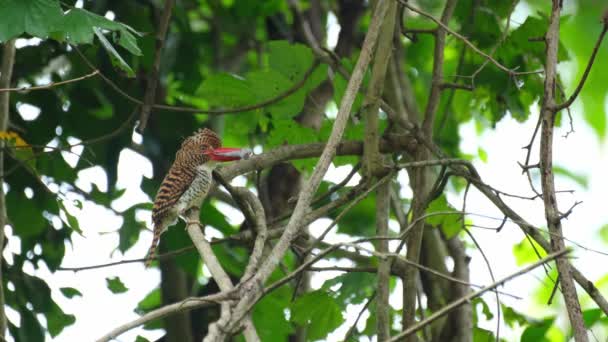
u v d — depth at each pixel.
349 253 13.50
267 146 12.73
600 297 8.98
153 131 13.70
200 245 8.69
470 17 13.02
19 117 13.38
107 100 14.05
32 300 12.57
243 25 17.11
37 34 8.79
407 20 16.11
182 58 14.59
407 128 11.24
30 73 13.36
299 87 11.92
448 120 16.47
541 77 13.08
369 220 16.23
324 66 12.15
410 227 8.41
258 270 8.03
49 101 13.44
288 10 16.92
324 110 14.00
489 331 11.55
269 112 12.69
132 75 9.52
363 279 11.78
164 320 13.88
